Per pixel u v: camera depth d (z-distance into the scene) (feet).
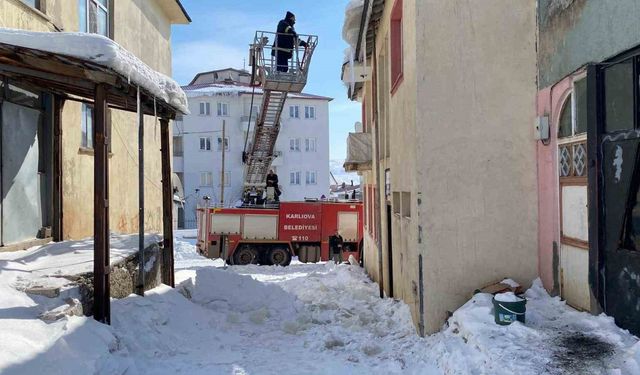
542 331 15.98
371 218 43.98
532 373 12.89
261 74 62.28
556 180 19.45
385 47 32.04
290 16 61.00
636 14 13.83
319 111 148.46
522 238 21.07
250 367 18.39
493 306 18.22
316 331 24.27
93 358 14.11
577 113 17.76
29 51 16.57
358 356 19.95
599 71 16.07
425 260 20.90
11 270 18.26
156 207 48.39
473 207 21.03
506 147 21.12
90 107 33.53
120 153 39.45
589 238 16.52
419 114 20.94
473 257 20.99
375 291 35.86
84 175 32.14
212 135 143.33
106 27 38.19
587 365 12.98
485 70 21.07
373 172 41.22
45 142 27.32
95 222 17.80
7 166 23.22
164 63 53.88
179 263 65.10
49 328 14.33
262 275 53.16
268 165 84.79
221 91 143.64
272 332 24.63
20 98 24.39
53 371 12.62
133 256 22.93
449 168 20.99
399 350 20.11
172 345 20.11
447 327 20.06
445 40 21.02
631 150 14.62
